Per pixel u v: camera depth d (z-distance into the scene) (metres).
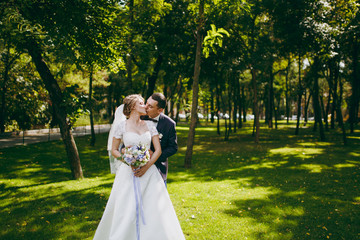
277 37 19.44
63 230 4.60
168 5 11.52
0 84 18.00
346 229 4.67
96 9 7.94
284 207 5.84
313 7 17.52
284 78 42.81
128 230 2.98
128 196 3.12
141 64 13.58
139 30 13.81
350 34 16.34
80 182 8.16
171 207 3.26
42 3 7.14
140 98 3.32
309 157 12.54
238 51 17.86
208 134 26.00
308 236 4.39
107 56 8.77
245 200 6.36
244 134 25.88
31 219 5.09
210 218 5.20
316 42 17.61
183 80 19.55
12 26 6.14
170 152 3.48
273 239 4.30
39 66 8.03
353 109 24.02
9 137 18.98
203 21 10.42
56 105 8.29
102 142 18.52
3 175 8.84
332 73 23.42
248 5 10.39
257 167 10.61
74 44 7.89
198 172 9.89
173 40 15.41
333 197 6.54
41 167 10.25
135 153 3.07
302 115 71.88
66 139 8.48
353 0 16.70
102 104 30.66
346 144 16.67
